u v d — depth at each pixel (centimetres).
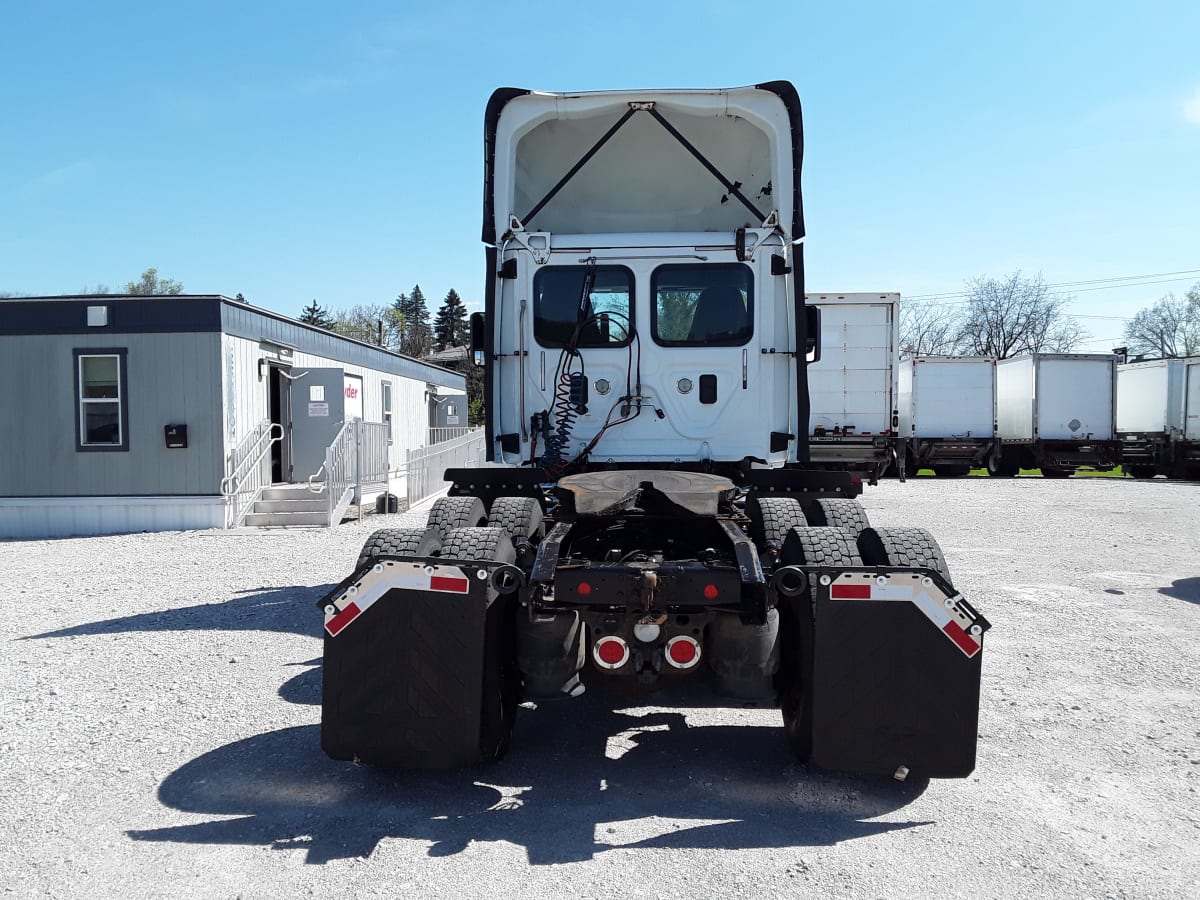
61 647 601
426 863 304
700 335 575
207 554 1059
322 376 1537
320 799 358
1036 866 302
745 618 360
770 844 318
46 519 1322
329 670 350
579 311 574
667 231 690
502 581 344
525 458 580
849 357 1991
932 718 334
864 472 2020
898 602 335
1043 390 2505
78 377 1313
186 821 337
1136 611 717
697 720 464
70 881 291
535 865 302
